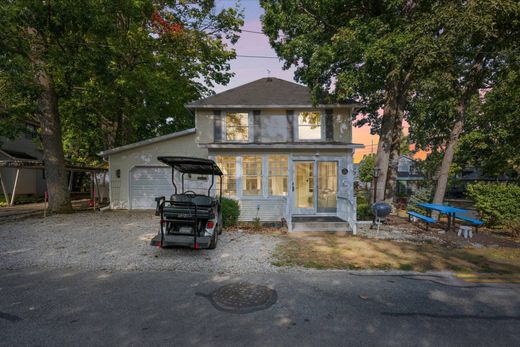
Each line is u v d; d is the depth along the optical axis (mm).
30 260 5625
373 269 5402
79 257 5867
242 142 11742
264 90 13297
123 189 13562
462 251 6672
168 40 14367
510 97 14227
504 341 3021
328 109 11883
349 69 9742
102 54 10906
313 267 5473
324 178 10891
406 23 9250
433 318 3510
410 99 17266
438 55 8484
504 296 4223
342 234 8500
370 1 10039
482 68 10758
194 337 2998
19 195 18328
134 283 4539
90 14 9727
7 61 8703
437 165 23266
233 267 5406
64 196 12211
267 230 9016
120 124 16938
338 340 2982
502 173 18422
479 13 7652
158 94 14164
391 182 14266
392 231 9000
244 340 2953
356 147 10578
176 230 6164
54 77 11719
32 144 21047
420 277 5004
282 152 10898
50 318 3361
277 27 11547
